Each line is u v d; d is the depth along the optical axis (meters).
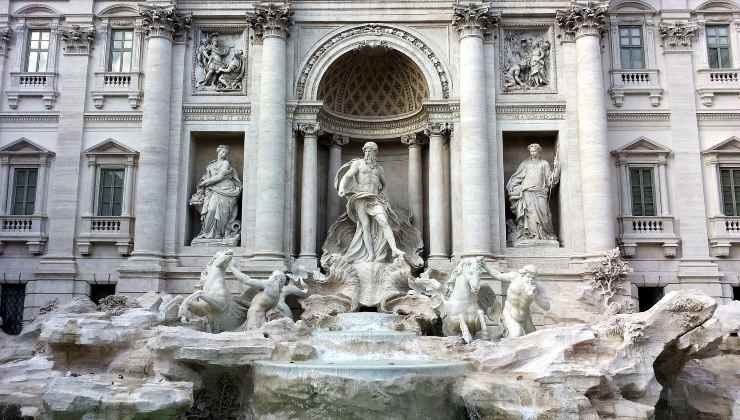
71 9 29.67
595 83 27.11
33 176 29.11
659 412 19.58
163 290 26.30
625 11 29.12
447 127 27.61
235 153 29.12
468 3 27.38
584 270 25.95
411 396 15.71
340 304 24.59
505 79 28.19
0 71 29.61
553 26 28.52
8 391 16.17
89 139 28.89
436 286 23.38
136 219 26.70
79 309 23.12
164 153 27.30
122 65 29.62
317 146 29.44
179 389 15.51
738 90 28.45
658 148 28.14
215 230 27.52
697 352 18.08
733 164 28.22
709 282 27.14
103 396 14.60
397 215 27.56
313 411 15.73
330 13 28.34
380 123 30.31
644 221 27.70
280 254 26.12
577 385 16.20
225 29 28.80
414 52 28.14
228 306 22.31
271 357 17.78
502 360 17.55
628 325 17.58
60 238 28.05
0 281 28.09
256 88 28.05
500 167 27.31
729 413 18.64
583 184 26.78
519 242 26.95
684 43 29.02
